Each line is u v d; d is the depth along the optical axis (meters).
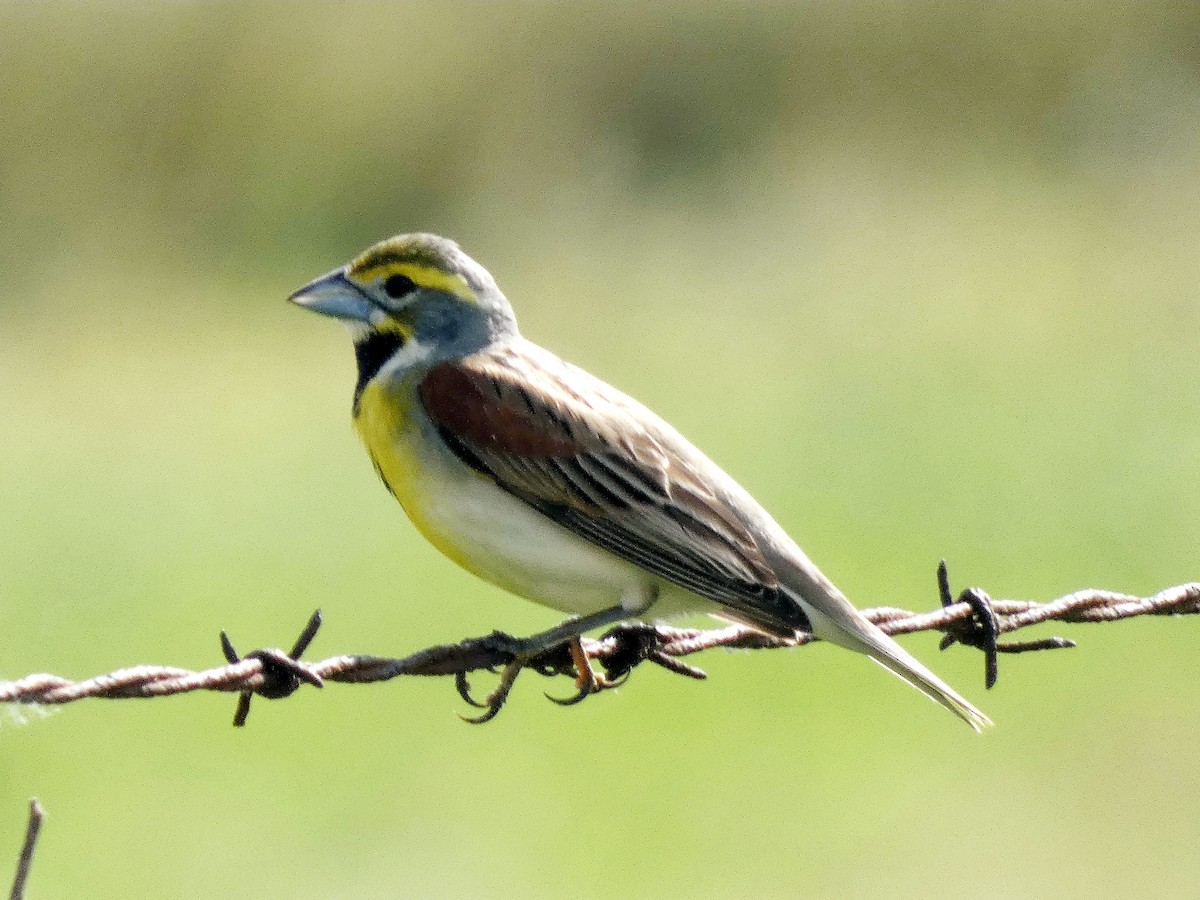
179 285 21.48
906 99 25.05
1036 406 16.94
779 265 21.19
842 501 14.73
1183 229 21.64
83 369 18.66
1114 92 25.16
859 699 11.66
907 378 17.83
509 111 24.39
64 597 13.02
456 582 13.38
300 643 5.62
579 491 6.54
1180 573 13.29
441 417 6.59
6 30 23.44
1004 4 25.36
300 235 23.19
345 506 15.18
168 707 11.44
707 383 17.75
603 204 23.42
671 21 24.94
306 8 24.19
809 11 25.12
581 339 19.03
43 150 23.41
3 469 15.84
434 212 23.70
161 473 15.92
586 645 6.67
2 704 5.18
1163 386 17.44
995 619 6.79
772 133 24.59
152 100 23.70
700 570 6.52
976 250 21.28
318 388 18.11
